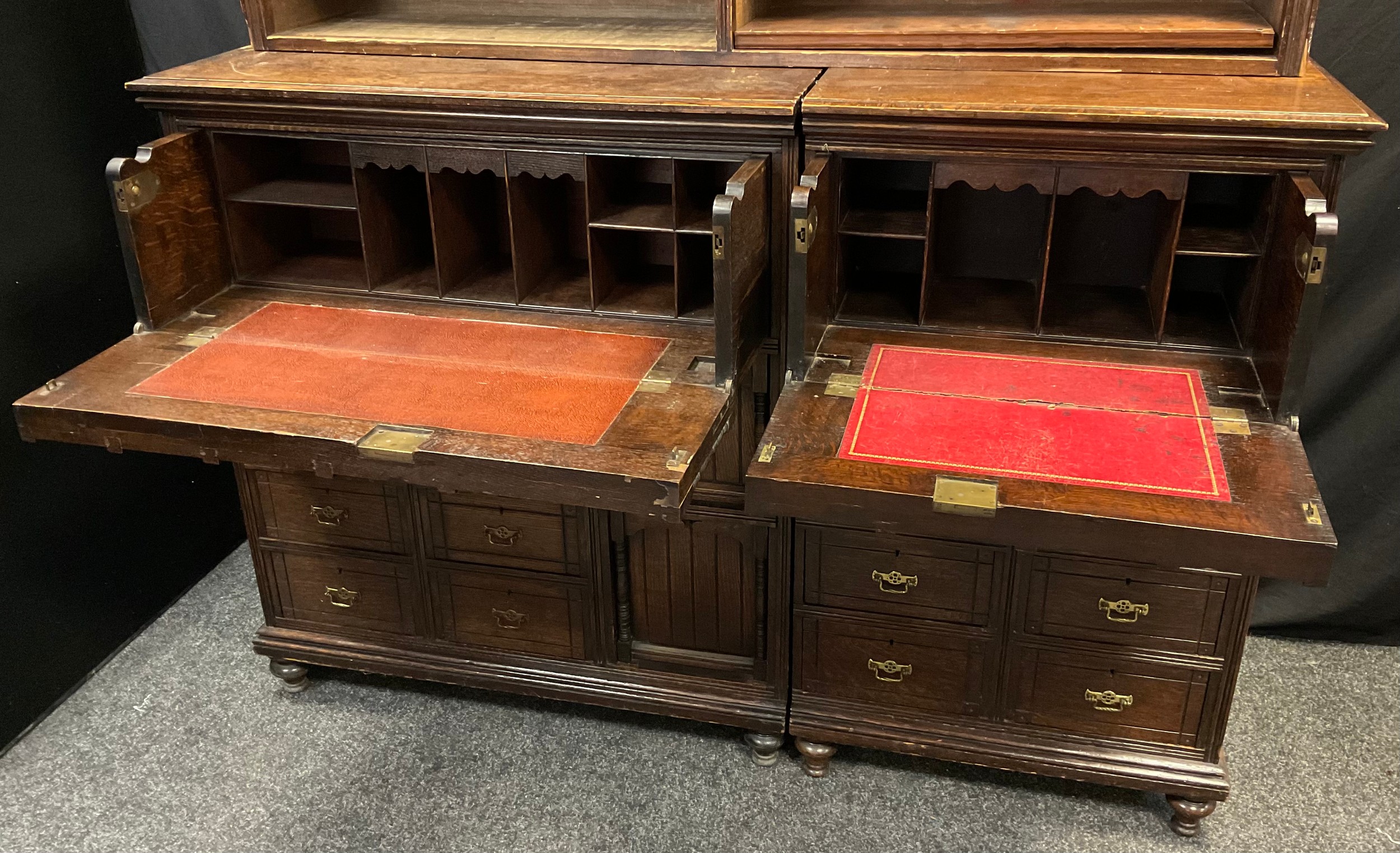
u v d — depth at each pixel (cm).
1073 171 227
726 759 286
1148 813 267
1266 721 293
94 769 285
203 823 269
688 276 257
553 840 263
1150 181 223
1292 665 313
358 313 266
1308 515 187
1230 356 238
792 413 221
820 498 200
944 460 204
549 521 271
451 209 265
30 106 286
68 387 231
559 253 283
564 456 202
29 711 299
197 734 296
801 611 261
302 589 299
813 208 222
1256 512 188
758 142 234
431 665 297
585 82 248
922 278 247
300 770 284
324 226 304
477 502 273
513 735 295
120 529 323
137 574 332
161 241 256
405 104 246
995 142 226
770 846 260
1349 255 290
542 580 279
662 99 234
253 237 281
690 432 210
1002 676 255
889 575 250
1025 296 265
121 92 314
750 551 267
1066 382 230
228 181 271
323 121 255
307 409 221
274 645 304
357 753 289
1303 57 234
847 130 229
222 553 367
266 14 282
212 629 335
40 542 298
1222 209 254
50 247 294
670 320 255
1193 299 262
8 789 279
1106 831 262
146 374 237
